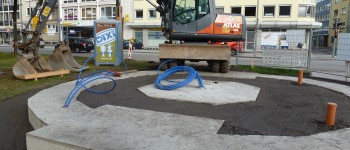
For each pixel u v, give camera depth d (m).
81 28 47.38
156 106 6.16
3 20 56.94
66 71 10.87
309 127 4.99
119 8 15.44
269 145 4.04
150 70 12.32
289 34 13.66
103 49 13.80
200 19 11.81
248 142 4.13
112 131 4.46
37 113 5.38
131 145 3.96
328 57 18.48
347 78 11.55
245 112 5.82
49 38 47.66
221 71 12.10
